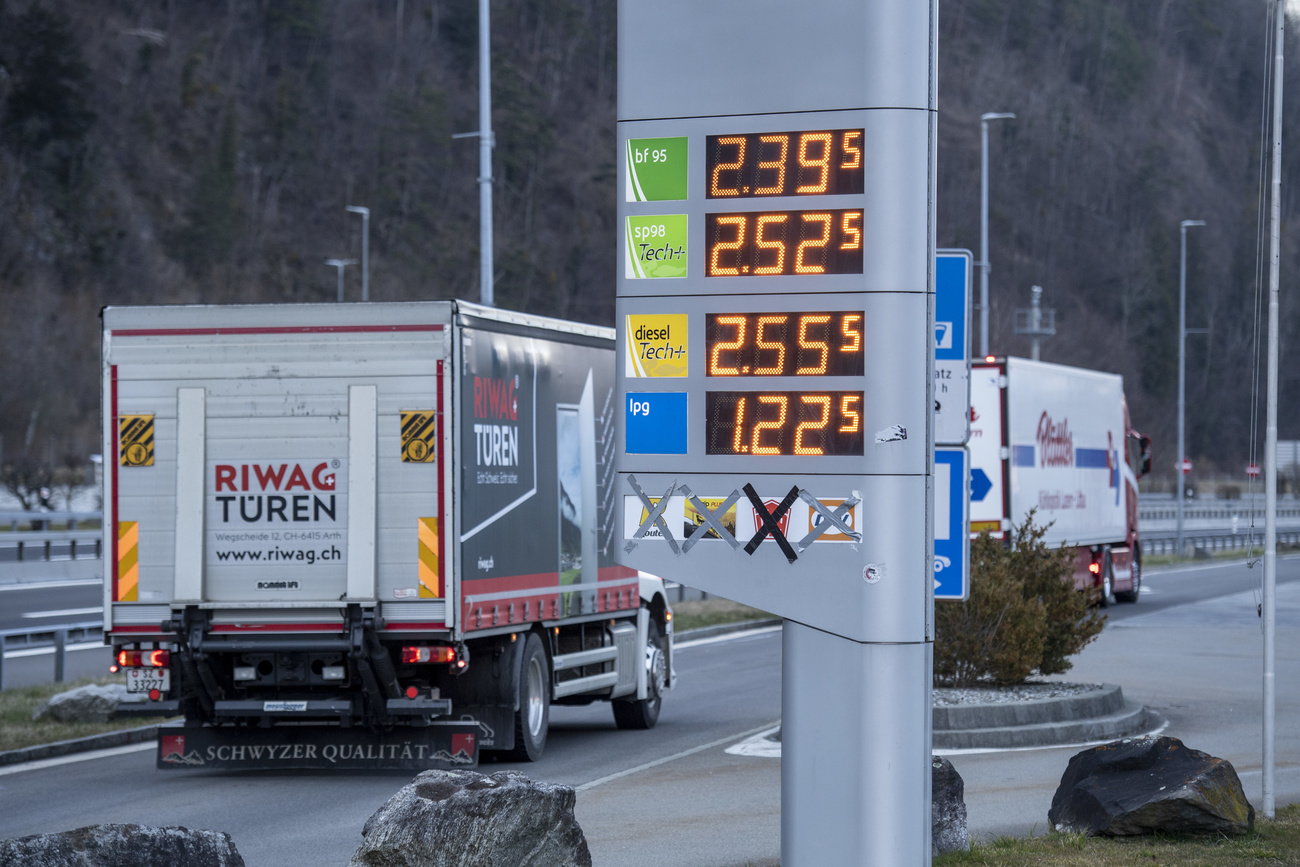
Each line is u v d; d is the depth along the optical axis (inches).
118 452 1315.2
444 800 740.7
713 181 826.8
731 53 826.8
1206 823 920.3
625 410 834.8
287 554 1296.8
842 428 806.5
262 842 1051.3
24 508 5511.8
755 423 818.2
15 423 7160.4
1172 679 1995.6
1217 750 1417.3
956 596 1120.8
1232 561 5310.0
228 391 1309.1
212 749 1334.9
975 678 1625.2
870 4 808.3
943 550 1125.7
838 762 808.9
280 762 1331.2
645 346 832.3
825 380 808.9
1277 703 1775.3
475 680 1363.2
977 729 1444.4
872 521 800.9
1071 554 1727.4
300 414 1301.7
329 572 1293.1
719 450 823.1
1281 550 6146.7
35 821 1143.0
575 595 1508.4
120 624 1310.3
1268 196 1147.9
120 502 1312.7
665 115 832.9
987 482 2677.2
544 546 1444.4
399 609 1283.2
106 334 1317.7
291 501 1299.2
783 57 819.4
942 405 1145.4
